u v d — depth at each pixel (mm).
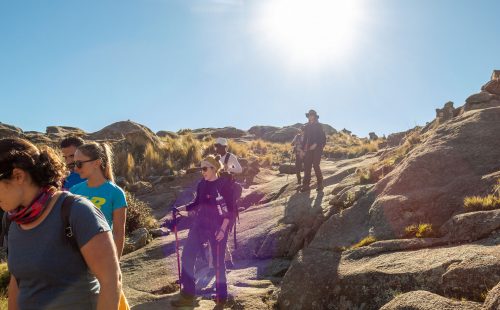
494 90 12016
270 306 5738
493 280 4180
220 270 5625
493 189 6430
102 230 2129
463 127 8539
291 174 18047
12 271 2174
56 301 2104
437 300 4129
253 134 43000
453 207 6461
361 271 5305
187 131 40844
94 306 2197
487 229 5406
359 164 14445
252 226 9336
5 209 2111
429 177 7430
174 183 16094
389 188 7570
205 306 5715
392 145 22125
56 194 2178
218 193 5688
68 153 4676
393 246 5898
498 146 7691
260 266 7531
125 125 29469
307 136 11391
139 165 18000
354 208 7668
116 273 2123
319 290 5500
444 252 5191
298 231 8203
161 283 7078
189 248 5645
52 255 2088
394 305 4301
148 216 11703
